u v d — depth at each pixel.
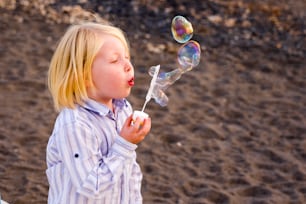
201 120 6.09
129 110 2.54
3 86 6.46
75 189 2.30
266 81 7.13
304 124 6.14
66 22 8.20
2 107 6.05
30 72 6.82
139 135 2.28
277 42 8.15
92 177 2.24
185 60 2.75
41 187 4.80
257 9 8.85
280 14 8.78
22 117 5.89
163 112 6.19
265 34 8.33
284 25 8.55
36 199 4.64
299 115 6.34
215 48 7.90
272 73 7.36
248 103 6.55
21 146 5.39
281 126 6.09
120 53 2.36
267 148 5.63
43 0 8.64
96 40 2.32
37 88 6.48
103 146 2.35
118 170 2.26
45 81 6.64
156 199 4.75
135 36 7.98
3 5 8.46
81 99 2.34
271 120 6.20
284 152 5.58
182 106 6.36
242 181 5.06
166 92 6.64
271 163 5.38
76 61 2.30
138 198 2.51
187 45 2.77
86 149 2.27
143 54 7.53
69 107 2.34
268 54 7.83
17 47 7.41
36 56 7.22
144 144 5.57
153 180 5.01
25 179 4.89
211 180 5.07
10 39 7.59
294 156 5.52
